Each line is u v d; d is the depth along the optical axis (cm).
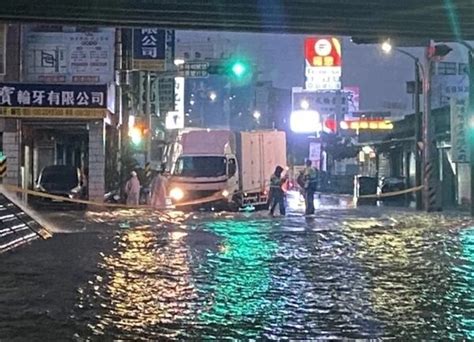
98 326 979
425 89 4222
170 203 3622
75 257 1695
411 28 2945
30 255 1733
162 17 2748
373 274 1468
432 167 4200
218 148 3716
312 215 3456
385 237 2316
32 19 2802
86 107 3597
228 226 2709
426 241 2188
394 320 1031
